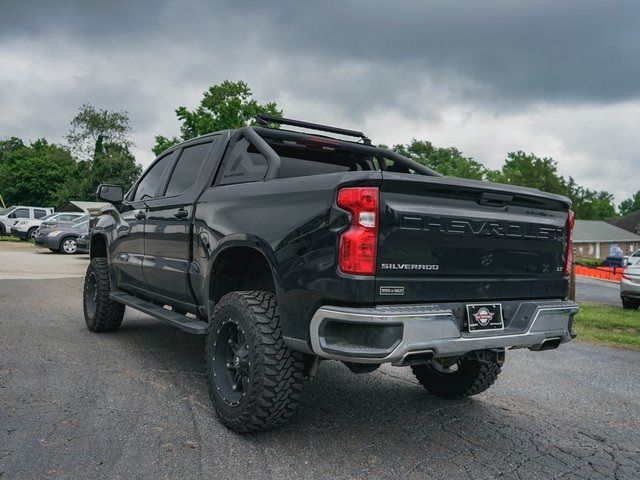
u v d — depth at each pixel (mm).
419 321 2975
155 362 5148
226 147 4453
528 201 3648
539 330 3547
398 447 3506
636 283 13617
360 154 5141
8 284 11039
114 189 5738
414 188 3102
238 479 2930
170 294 4824
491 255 3461
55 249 21938
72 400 3998
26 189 77625
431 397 4617
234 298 3566
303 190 3260
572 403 4707
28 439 3279
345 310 2926
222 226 3883
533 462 3402
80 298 9312
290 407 3371
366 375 5219
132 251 5484
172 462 3086
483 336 3271
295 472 3055
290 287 3207
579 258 63500
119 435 3414
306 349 3117
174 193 4941
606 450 3678
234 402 3508
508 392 4941
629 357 6836
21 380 4418
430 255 3172
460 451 3506
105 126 77500
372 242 2955
